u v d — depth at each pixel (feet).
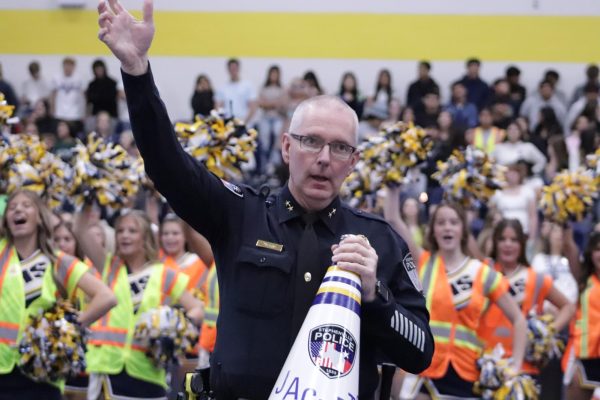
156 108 20.56
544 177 81.30
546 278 48.96
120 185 46.42
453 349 43.24
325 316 19.81
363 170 44.09
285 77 103.40
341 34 103.76
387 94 93.97
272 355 20.88
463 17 103.60
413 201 60.90
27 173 45.98
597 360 48.39
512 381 42.70
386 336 20.90
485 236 55.06
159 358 46.21
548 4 103.50
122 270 47.42
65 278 39.68
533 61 103.60
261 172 82.17
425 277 43.83
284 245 21.39
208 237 21.84
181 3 102.94
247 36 103.50
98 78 94.43
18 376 38.42
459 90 89.92
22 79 103.19
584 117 84.64
